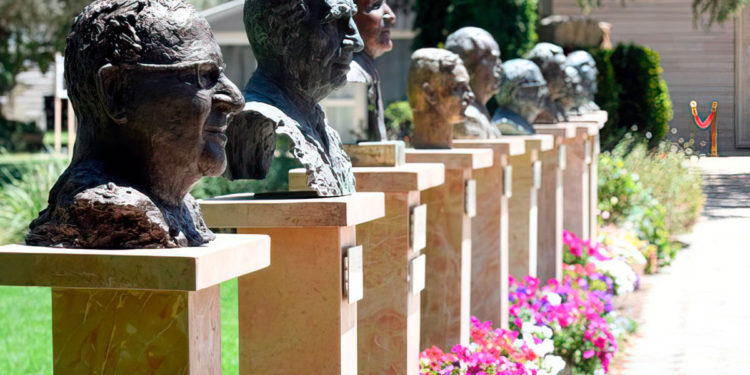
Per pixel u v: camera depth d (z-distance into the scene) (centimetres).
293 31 440
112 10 311
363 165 549
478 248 752
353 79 514
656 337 823
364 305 531
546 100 1048
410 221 529
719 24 739
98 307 312
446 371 578
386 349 530
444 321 646
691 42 764
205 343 320
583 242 1077
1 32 2309
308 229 422
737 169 797
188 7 318
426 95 681
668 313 912
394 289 528
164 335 307
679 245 1247
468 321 667
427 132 689
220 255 301
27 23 2219
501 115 919
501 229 749
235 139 448
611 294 986
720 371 707
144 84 307
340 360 423
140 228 303
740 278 1059
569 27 1612
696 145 785
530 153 866
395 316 529
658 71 1247
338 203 409
